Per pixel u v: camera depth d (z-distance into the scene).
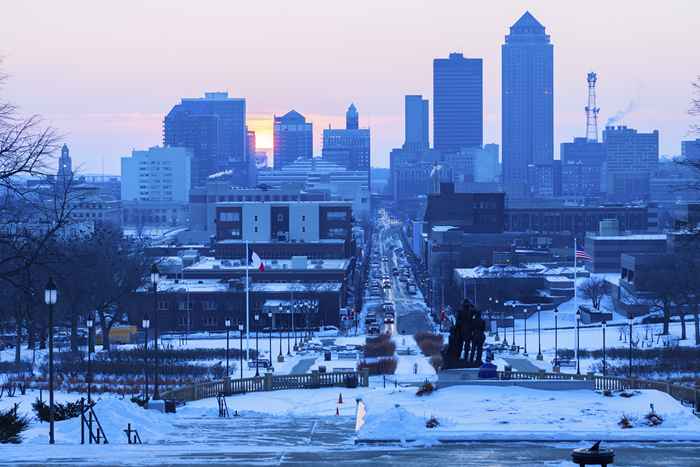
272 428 174.25
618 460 122.25
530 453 127.94
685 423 149.50
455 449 132.00
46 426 172.38
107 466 116.06
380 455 126.56
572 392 190.38
